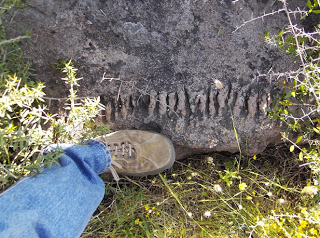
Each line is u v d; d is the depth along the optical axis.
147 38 1.54
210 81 1.63
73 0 1.45
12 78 1.27
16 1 1.29
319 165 1.56
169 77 1.62
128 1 1.49
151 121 1.70
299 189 1.85
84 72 1.58
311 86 1.44
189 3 1.51
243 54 1.60
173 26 1.53
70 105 1.62
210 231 1.74
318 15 1.59
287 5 1.57
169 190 1.80
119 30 1.52
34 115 1.43
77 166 1.35
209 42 1.57
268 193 1.70
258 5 1.55
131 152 1.75
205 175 1.88
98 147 1.48
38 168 1.19
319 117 1.65
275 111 1.64
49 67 1.55
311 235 1.67
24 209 1.04
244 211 1.78
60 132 1.43
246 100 1.66
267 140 1.80
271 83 1.65
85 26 1.49
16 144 1.20
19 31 1.40
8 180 1.35
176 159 1.93
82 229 1.27
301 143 1.84
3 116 1.21
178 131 1.69
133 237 1.67
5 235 0.94
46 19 1.46
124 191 1.79
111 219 1.71
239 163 1.75
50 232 1.10
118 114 1.69
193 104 1.65
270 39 1.48
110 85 1.61
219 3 1.53
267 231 1.66
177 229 1.75
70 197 1.22
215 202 1.83
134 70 1.59
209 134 1.70
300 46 1.53
